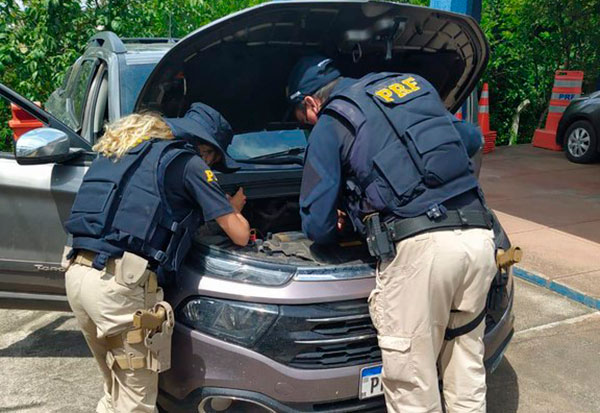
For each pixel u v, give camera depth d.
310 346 2.10
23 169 2.94
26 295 3.12
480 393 2.25
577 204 6.39
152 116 2.27
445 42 2.73
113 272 2.08
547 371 3.30
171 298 2.24
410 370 2.06
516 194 6.84
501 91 10.86
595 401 3.01
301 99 2.31
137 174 2.10
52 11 6.20
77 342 3.59
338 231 2.43
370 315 2.17
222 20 2.24
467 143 2.32
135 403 2.23
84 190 2.16
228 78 2.72
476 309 2.14
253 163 3.09
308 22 2.44
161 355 2.08
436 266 2.00
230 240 2.45
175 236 2.13
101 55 3.69
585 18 9.57
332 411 2.17
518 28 9.99
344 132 2.08
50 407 2.89
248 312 2.10
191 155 2.17
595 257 4.82
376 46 2.66
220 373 2.12
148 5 6.72
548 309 4.09
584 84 10.96
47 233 2.95
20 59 6.18
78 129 3.65
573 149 8.62
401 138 2.03
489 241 2.11
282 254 2.37
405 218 2.03
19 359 3.37
